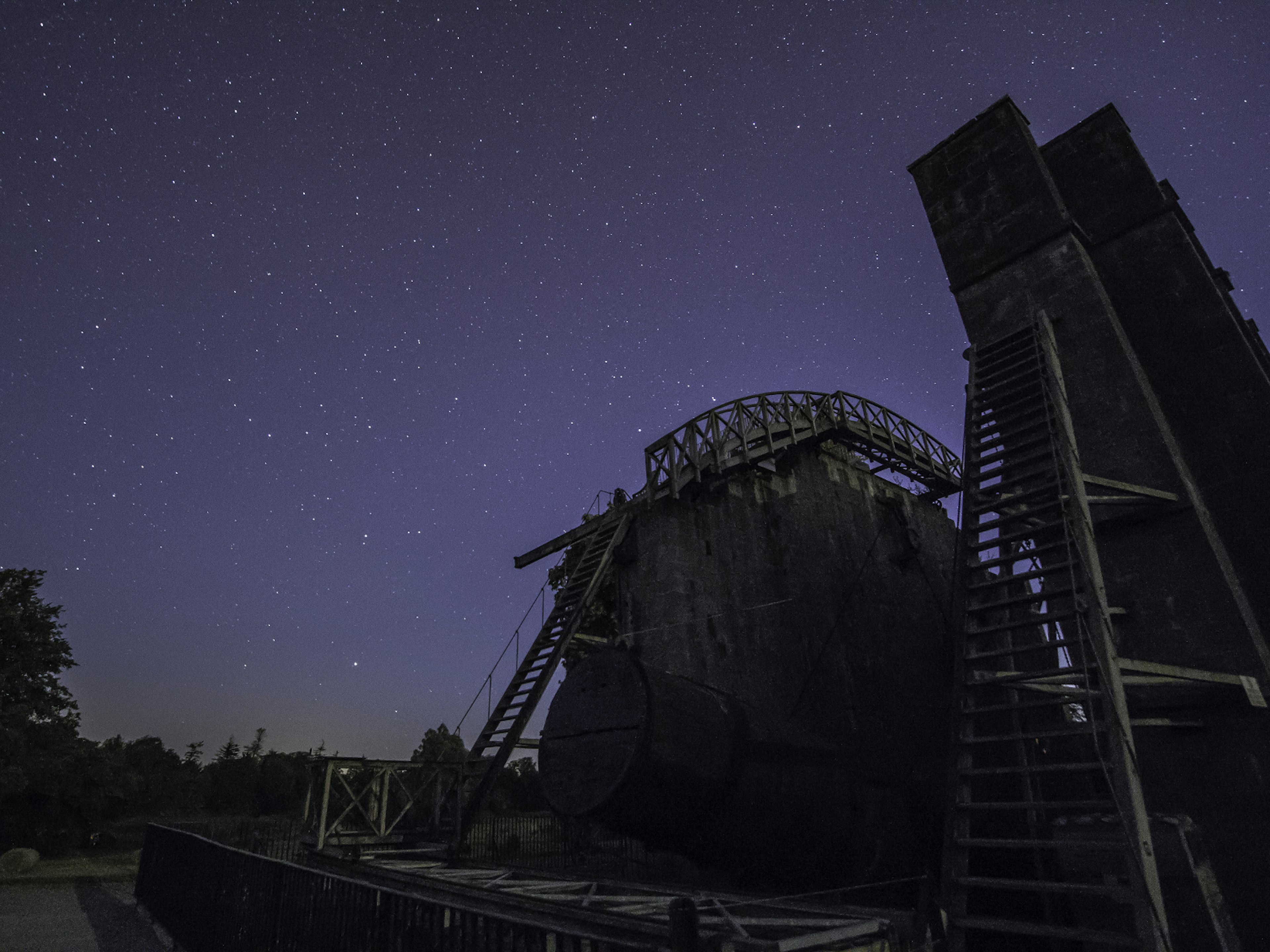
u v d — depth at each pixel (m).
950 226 9.94
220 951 6.99
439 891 7.26
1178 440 7.80
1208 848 6.05
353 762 11.38
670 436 12.77
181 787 41.28
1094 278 8.34
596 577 12.63
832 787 7.92
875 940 4.40
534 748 11.86
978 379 8.52
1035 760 7.50
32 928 11.09
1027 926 4.62
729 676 11.62
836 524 15.76
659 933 4.59
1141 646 6.86
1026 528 8.25
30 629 28.12
